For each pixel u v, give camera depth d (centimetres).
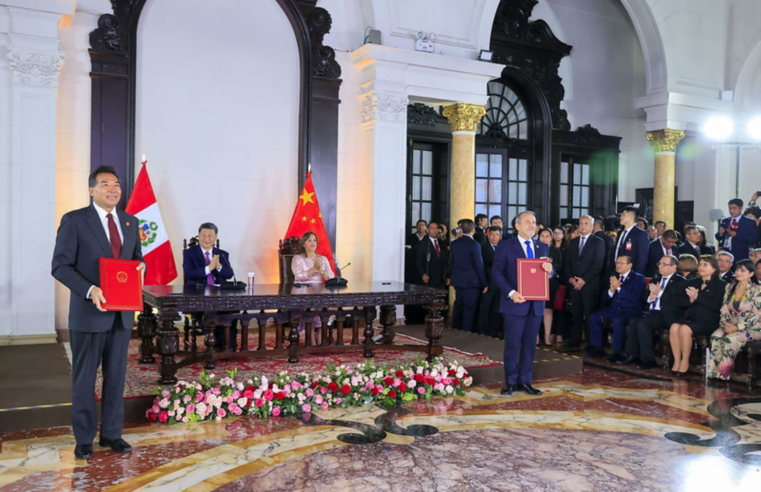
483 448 437
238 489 361
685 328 675
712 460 420
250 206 902
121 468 389
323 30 928
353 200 968
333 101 937
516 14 1256
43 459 402
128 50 807
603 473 394
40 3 714
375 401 555
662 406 554
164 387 509
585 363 741
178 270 855
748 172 1373
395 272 962
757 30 1316
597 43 1393
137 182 794
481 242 930
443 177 1217
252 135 901
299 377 546
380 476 384
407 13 959
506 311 588
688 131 1334
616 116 1427
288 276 766
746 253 994
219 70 877
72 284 390
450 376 592
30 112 724
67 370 591
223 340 678
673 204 1307
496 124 1284
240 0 886
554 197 1333
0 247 721
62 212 782
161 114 841
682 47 1291
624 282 766
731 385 633
